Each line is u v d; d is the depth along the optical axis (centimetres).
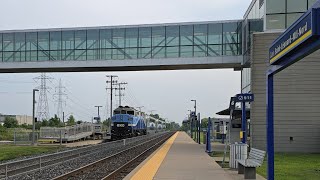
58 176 1617
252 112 2966
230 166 1736
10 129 7394
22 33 3847
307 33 630
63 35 3781
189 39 3572
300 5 3047
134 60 3628
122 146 4203
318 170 1800
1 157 2878
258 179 1423
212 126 5166
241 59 3472
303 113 2917
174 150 3119
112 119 5672
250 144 3000
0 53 3872
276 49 825
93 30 3722
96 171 1955
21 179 1620
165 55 3603
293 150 2906
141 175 1488
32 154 3228
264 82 2977
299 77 2931
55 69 3938
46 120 9612
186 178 1404
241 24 3491
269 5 3081
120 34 3678
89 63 3700
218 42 3528
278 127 2923
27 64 3772
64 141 5322
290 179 1510
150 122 8719
